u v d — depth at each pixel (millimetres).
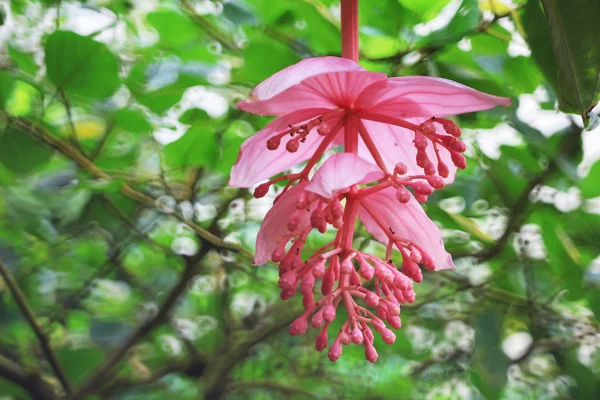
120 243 1837
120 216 1615
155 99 1315
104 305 2441
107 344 2189
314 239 1744
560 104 1062
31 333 2246
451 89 965
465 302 1771
